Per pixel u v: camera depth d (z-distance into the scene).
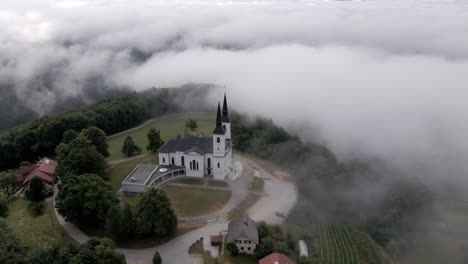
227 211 133.50
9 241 99.31
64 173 138.25
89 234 118.25
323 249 133.88
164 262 106.31
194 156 151.75
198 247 112.94
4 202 124.62
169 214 116.56
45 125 191.88
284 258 99.69
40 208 131.25
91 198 116.56
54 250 98.19
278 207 138.62
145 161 172.50
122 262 96.50
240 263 105.62
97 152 147.88
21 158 188.38
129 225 112.75
